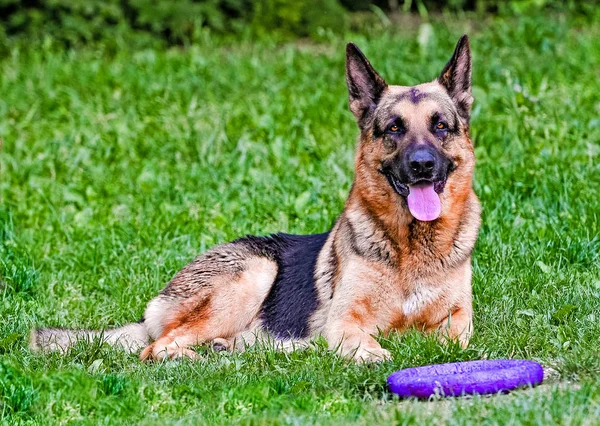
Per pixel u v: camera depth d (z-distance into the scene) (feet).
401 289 30.30
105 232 41.81
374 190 30.58
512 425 21.17
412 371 25.13
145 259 38.96
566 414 21.65
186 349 31.24
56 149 52.49
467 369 25.61
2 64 70.64
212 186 46.57
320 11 77.10
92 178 48.65
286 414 23.30
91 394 24.91
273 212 42.70
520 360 25.64
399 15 81.25
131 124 55.62
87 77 65.00
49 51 72.23
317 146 49.03
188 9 76.33
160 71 66.13
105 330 32.55
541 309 32.14
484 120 51.26
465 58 31.86
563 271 35.45
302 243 34.04
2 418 24.08
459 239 30.55
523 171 43.19
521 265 35.96
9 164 50.60
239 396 24.61
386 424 21.93
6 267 37.70
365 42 69.26
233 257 33.50
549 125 48.70
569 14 76.23
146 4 75.92
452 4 78.48
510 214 40.19
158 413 24.47
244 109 56.13
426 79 59.26
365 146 31.24
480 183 42.37
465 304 30.73
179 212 43.32
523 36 67.00
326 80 61.93
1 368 25.52
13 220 43.55
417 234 29.96
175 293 33.06
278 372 27.48
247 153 49.34
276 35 75.82
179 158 50.93
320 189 43.98
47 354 29.63
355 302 30.30
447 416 22.62
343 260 31.04
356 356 28.48
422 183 29.71
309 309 31.94
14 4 75.56
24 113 59.67
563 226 38.70
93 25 76.07
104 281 37.86
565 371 25.80
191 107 56.34
